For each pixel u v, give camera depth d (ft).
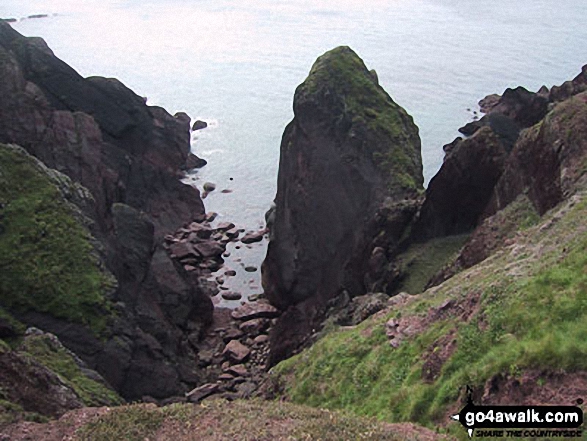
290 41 557.33
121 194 238.48
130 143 281.33
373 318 117.08
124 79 457.27
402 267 175.94
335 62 237.25
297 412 80.48
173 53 524.11
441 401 78.64
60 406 98.94
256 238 261.85
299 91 233.35
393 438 70.08
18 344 128.57
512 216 142.20
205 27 609.83
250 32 591.37
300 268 218.38
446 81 437.17
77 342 145.28
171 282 196.85
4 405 89.20
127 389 149.48
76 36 569.64
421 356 92.48
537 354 71.51
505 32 567.18
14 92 220.23
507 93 328.29
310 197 222.28
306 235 220.64
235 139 364.58
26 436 82.69
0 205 159.33
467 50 512.63
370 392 95.04
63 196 173.47
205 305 206.69
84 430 81.92
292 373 118.21
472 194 178.09
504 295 87.40
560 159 135.85
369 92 233.14
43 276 150.61
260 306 215.92
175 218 270.26
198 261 246.06
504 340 79.25
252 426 76.28
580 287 79.05
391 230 188.55
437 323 96.63
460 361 83.10
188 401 157.38
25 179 170.19
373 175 214.07
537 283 84.33
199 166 329.52
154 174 273.54
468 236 174.60
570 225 102.73
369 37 561.43
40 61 261.24
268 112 402.52
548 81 425.69
